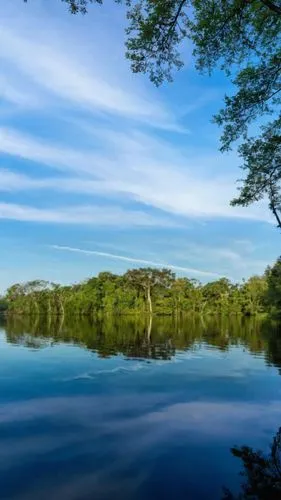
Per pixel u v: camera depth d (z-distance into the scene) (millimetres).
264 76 9383
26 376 14352
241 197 12000
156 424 9258
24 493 6137
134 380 13859
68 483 6457
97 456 7484
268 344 25422
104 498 6020
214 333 34250
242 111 10031
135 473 6820
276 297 51844
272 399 11516
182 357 19469
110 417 9727
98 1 7516
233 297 89312
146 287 97375
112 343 25484
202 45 8469
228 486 6406
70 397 11500
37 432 8648
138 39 8141
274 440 8344
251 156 11211
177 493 6164
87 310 99062
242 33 8406
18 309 111250
